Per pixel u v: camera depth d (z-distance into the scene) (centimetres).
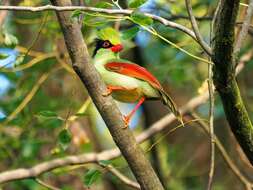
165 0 1349
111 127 802
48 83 1548
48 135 1451
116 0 840
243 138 834
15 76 1420
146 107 1781
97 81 789
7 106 1403
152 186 815
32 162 1388
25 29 1591
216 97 1581
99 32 884
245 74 1758
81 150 1402
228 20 754
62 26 774
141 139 1360
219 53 776
